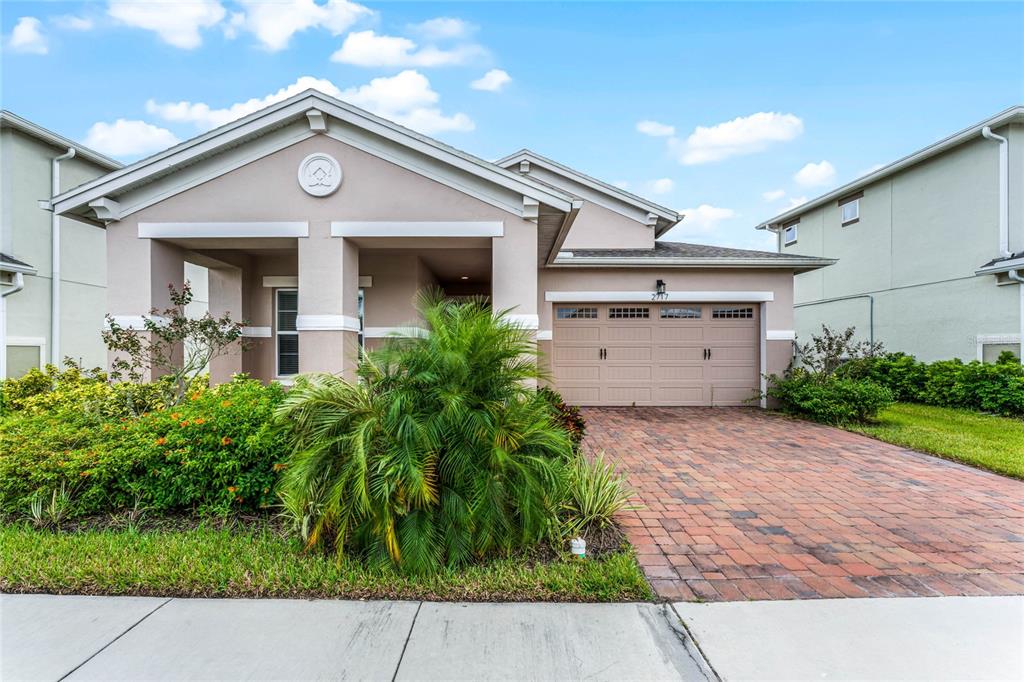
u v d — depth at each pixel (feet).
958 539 14.14
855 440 27.12
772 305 38.42
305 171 24.58
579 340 39.22
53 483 14.16
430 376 11.76
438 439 11.51
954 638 9.49
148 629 9.66
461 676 8.41
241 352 32.42
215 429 14.80
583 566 11.89
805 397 33.53
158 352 23.89
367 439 11.19
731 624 9.91
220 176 24.62
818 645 9.27
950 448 23.82
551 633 9.57
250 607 10.39
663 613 10.29
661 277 38.47
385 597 10.73
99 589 10.96
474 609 10.34
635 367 39.17
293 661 8.76
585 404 39.14
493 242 24.76
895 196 46.62
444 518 11.57
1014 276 35.78
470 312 13.53
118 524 14.10
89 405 18.94
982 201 39.11
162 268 25.26
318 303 24.56
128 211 24.54
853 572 12.14
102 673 8.48
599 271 38.63
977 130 38.37
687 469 21.44
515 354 12.72
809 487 18.92
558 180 46.16
